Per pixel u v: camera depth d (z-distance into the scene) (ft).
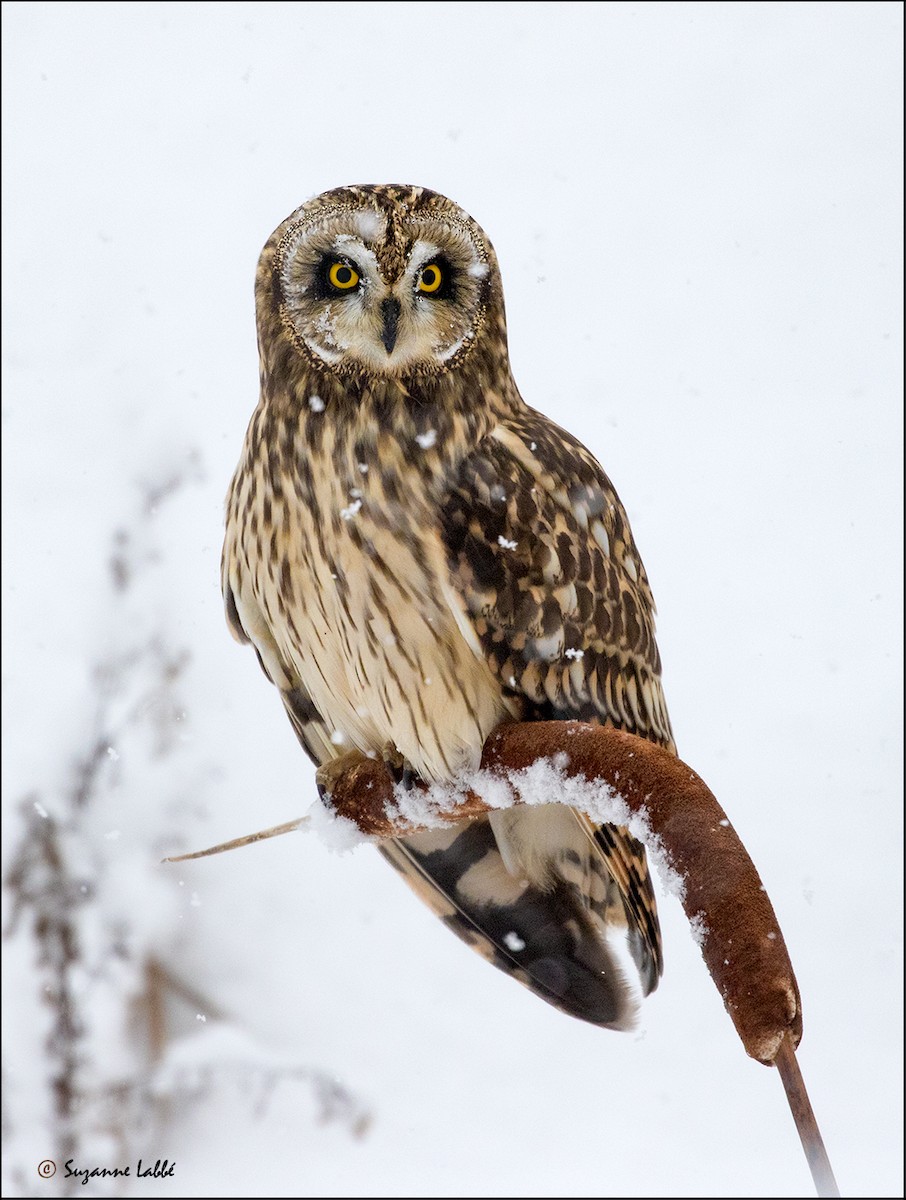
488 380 29.22
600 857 27.81
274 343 28.76
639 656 30.55
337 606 28.07
